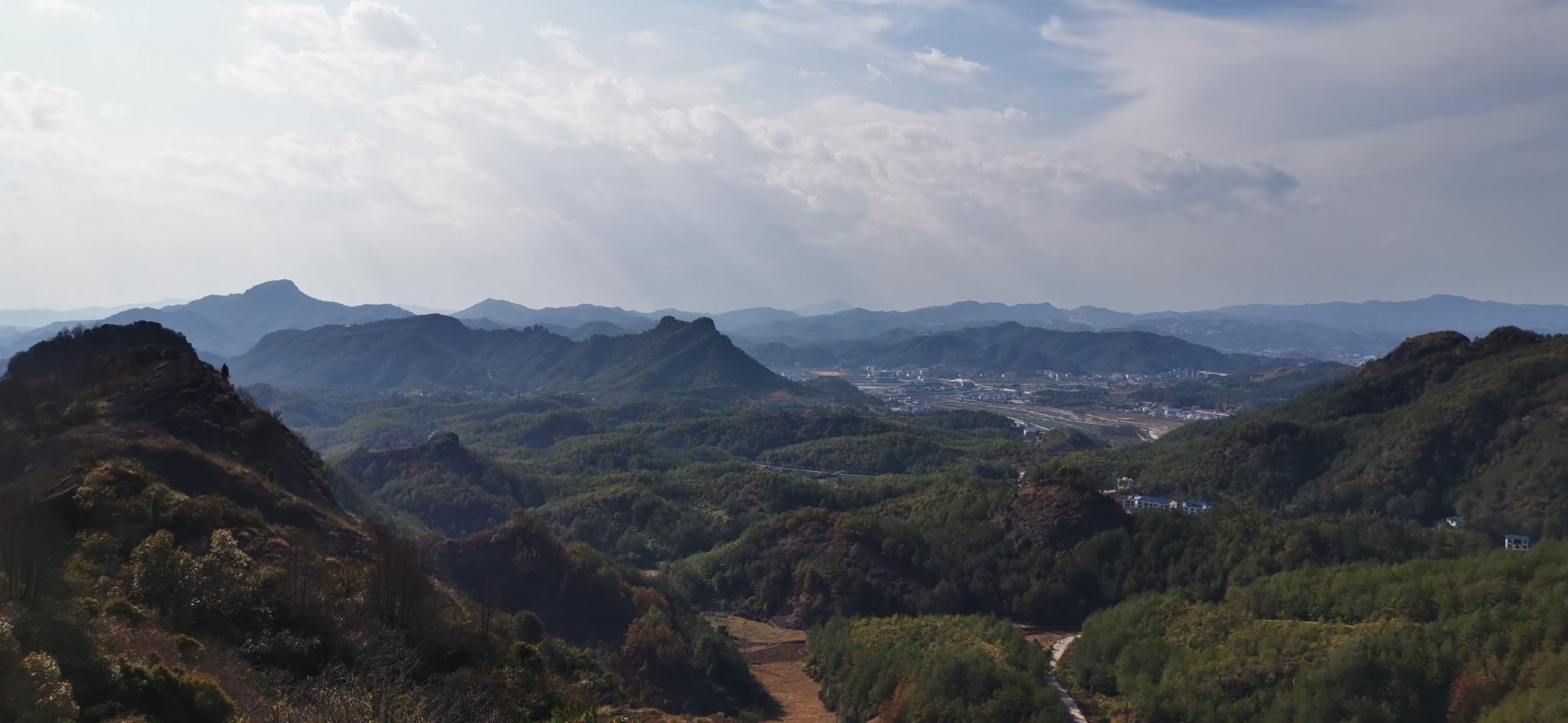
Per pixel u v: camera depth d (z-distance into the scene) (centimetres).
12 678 3588
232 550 6300
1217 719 8588
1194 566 12512
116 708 4038
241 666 5150
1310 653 8906
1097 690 10125
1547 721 7150
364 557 7956
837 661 10875
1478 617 8588
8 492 5425
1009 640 10644
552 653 8456
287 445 9906
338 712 4309
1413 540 12938
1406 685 8200
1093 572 13112
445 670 6362
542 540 12062
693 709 9488
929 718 8581
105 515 6419
